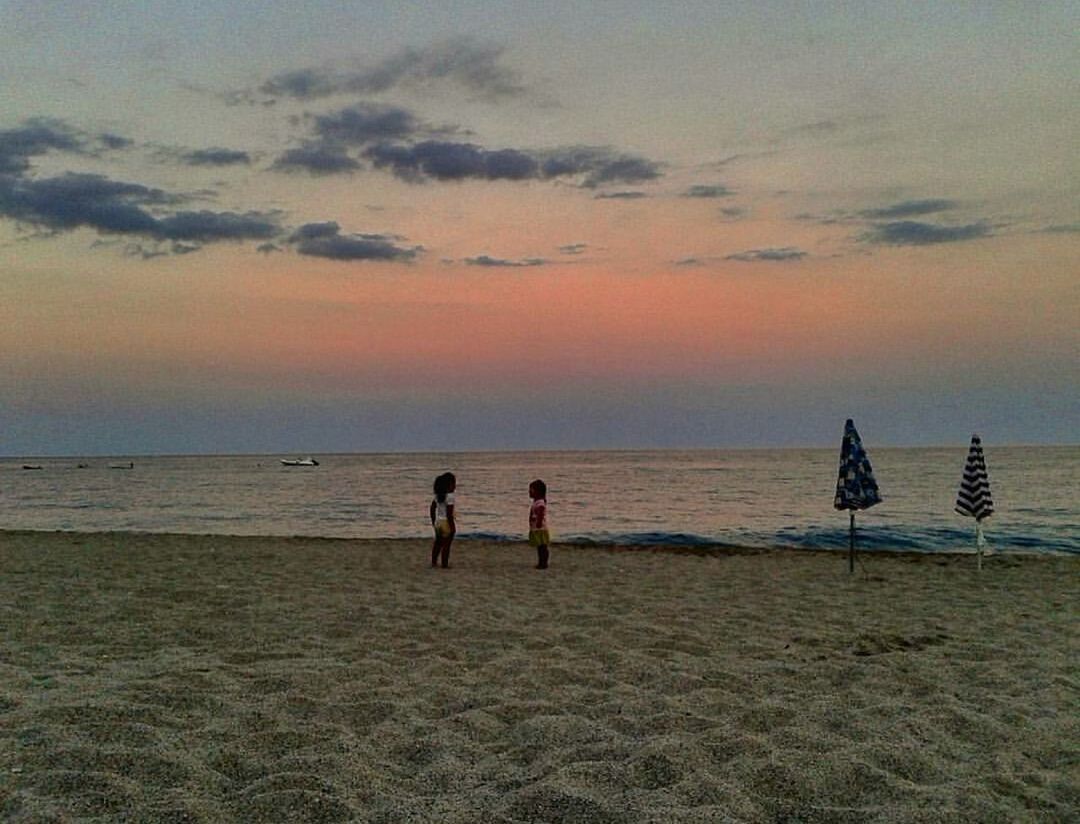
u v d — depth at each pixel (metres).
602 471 73.06
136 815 3.31
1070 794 3.89
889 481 46.41
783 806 3.66
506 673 5.98
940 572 12.45
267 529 23.50
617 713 5.00
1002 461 83.19
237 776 3.88
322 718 4.81
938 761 4.28
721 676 6.00
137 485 55.00
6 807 3.32
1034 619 8.51
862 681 5.90
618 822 3.40
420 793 3.75
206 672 5.81
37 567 11.96
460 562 13.43
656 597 9.77
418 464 115.00
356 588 10.20
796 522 23.59
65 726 4.38
